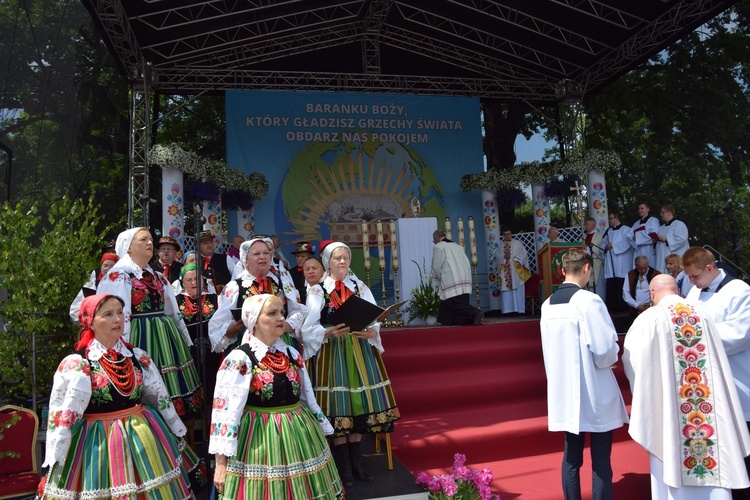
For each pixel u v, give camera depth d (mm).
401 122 13852
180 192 10984
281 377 3641
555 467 5398
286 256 13117
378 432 4867
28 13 10664
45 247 5340
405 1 12164
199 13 10883
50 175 10484
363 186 13570
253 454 3473
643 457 5672
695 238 18141
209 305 5980
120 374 3525
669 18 11000
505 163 19047
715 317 4816
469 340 7473
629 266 11438
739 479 4141
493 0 11492
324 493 3555
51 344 5344
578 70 13383
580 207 12383
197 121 19375
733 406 4250
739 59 17844
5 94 10195
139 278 4629
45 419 5379
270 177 13211
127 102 13492
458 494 4469
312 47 13219
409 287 9586
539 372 6906
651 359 4391
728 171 18094
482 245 13867
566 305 4523
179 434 3875
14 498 4258
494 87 14352
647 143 18922
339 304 4988
